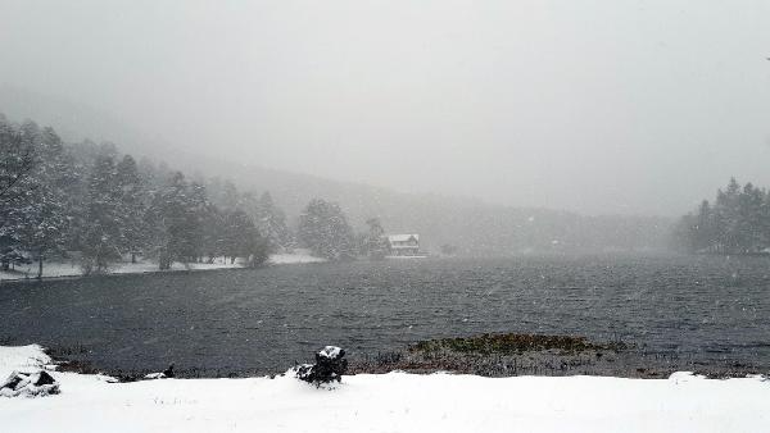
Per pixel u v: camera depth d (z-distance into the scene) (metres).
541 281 75.00
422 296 57.66
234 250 116.12
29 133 91.12
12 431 14.64
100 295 58.41
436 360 25.33
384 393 17.88
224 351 29.95
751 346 28.08
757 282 63.44
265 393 18.47
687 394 17.27
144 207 102.00
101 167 89.56
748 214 125.50
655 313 40.47
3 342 32.59
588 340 30.62
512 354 26.16
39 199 76.44
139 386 20.23
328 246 156.50
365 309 47.19
